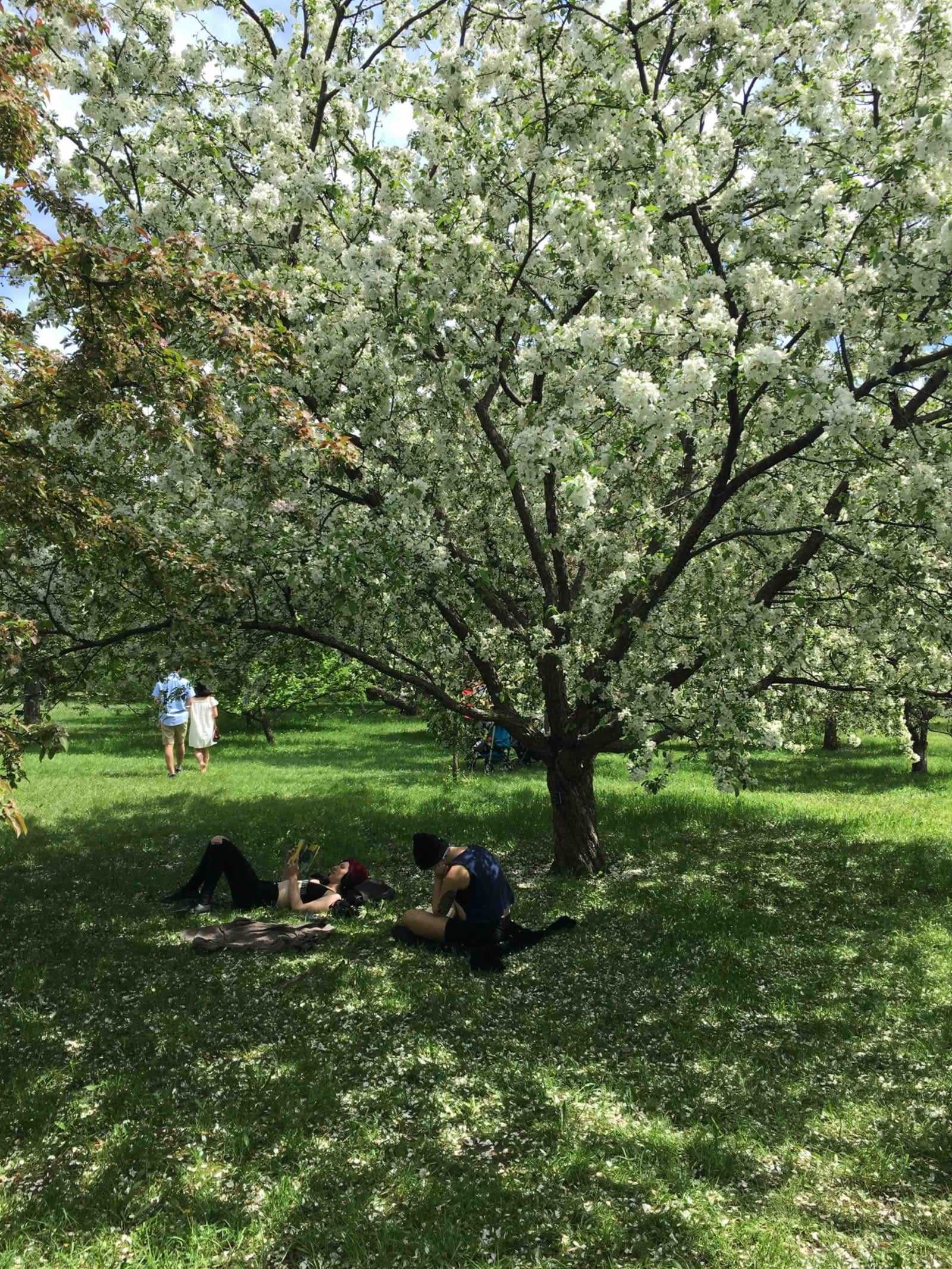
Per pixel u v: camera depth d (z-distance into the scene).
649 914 7.41
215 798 13.03
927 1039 5.09
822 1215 3.56
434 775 15.34
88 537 5.96
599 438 7.44
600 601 7.41
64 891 8.22
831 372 6.18
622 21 7.14
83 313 5.55
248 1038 5.18
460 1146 4.06
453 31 8.93
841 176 6.24
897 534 7.16
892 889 8.20
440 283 6.86
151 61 8.34
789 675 9.12
